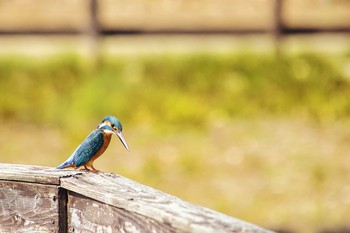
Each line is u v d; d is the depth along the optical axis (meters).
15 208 4.26
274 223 12.49
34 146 15.98
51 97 17.95
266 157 15.30
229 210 13.10
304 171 14.57
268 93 17.95
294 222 12.52
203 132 16.59
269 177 14.38
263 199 13.48
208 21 23.17
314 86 18.09
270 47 19.91
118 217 3.75
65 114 17.39
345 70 18.56
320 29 21.98
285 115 17.42
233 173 14.62
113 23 22.94
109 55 19.73
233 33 22.17
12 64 19.05
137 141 16.14
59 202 4.14
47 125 17.08
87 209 4.00
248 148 15.77
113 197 3.72
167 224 3.38
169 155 15.43
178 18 23.56
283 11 21.06
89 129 16.66
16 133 16.70
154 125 16.89
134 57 19.36
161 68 18.62
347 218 12.59
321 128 16.80
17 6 24.98
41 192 4.18
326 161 15.02
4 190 4.27
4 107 17.64
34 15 23.98
